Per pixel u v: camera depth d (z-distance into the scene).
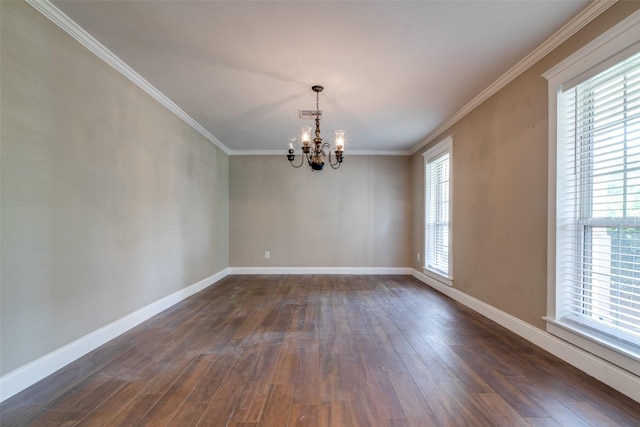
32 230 1.86
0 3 1.68
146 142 3.05
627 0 1.72
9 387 1.70
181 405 1.64
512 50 2.37
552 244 2.26
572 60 2.07
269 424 1.49
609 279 1.94
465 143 3.60
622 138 1.84
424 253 4.97
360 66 2.62
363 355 2.25
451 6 1.89
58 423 1.48
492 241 3.04
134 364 2.11
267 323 2.96
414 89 3.06
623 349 1.75
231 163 5.71
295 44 2.30
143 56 2.48
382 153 5.75
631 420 1.51
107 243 2.50
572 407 1.61
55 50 2.01
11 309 1.73
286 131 4.50
